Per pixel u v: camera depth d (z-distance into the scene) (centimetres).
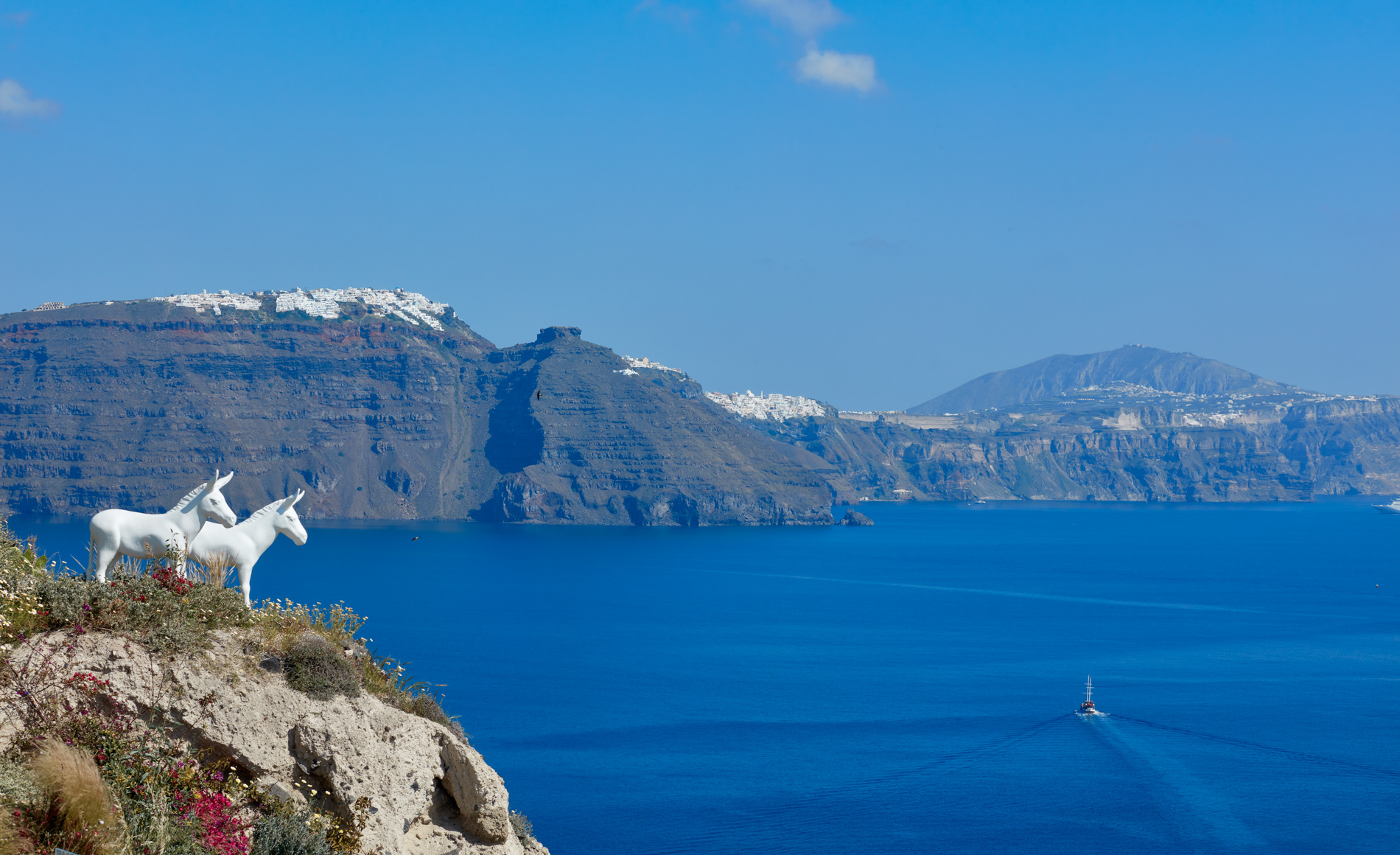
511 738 12300
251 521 2117
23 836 1441
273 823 1700
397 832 1875
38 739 1587
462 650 19225
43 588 1742
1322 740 12012
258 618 1962
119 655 1712
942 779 10550
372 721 1909
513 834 2109
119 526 2023
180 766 1689
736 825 9069
